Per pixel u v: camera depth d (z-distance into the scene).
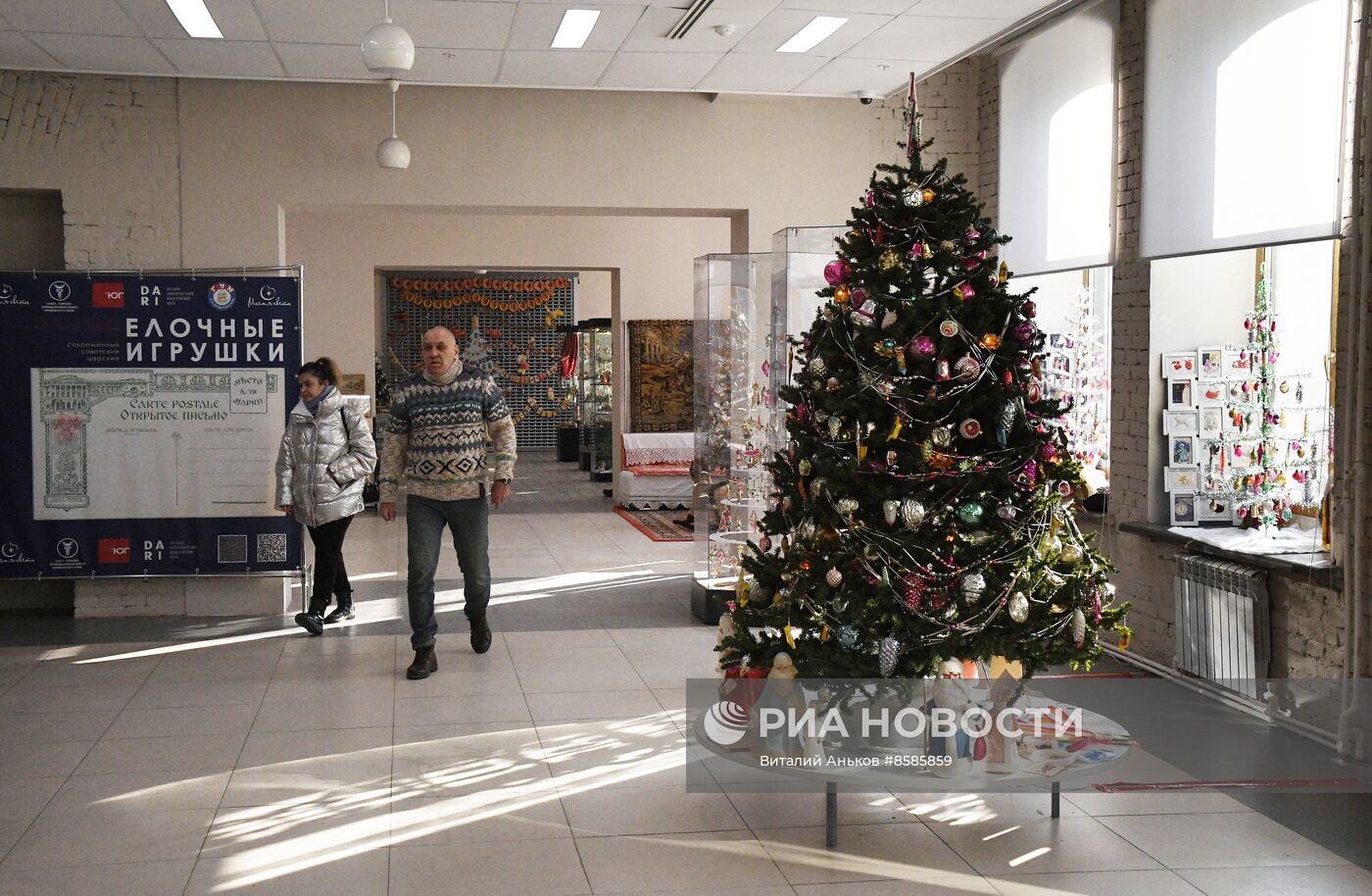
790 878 3.98
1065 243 7.81
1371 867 4.09
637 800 4.70
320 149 8.62
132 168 8.34
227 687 6.41
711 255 7.67
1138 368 7.09
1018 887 3.91
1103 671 6.99
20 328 8.02
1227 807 4.67
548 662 6.97
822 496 4.42
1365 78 5.14
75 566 8.10
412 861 4.12
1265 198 5.91
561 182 9.00
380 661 7.00
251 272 8.36
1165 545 6.88
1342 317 5.47
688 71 8.09
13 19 6.78
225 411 8.17
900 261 4.34
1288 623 5.85
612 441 16.42
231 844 4.26
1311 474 6.26
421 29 7.01
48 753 5.29
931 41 7.42
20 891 3.87
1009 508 4.25
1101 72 7.36
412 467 6.72
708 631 7.80
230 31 7.03
